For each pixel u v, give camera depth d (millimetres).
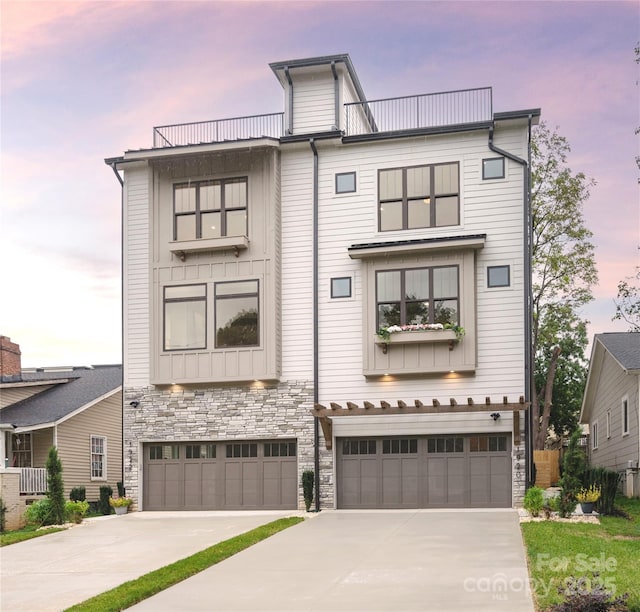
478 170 20375
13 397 28109
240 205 21438
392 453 20250
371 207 20875
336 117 22266
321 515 18812
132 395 21797
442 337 19391
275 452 20922
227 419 21109
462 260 19828
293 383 20797
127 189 22484
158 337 21453
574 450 17219
